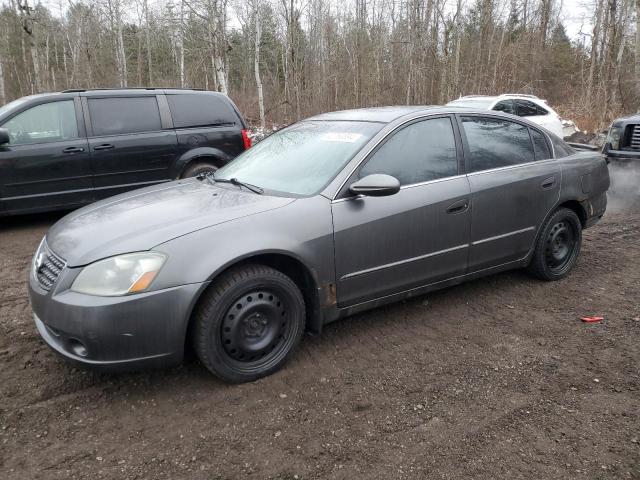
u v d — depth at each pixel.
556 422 2.79
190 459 2.51
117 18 30.19
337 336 3.74
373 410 2.89
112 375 3.22
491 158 4.20
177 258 2.84
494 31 29.92
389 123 3.75
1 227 6.78
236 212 3.15
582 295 4.50
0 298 4.43
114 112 6.98
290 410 2.89
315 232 3.24
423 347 3.61
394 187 3.27
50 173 6.53
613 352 3.54
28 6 18.64
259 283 3.05
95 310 2.71
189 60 32.56
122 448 2.59
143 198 3.66
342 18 27.19
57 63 39.59
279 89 27.39
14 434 2.68
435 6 21.19
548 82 32.16
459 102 12.14
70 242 3.05
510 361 3.43
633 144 7.96
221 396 3.02
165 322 2.80
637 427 2.75
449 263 3.92
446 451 2.57
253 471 2.43
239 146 7.84
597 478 2.38
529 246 4.47
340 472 2.42
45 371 3.26
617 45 21.73
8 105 6.68
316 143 3.89
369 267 3.50
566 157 4.77
